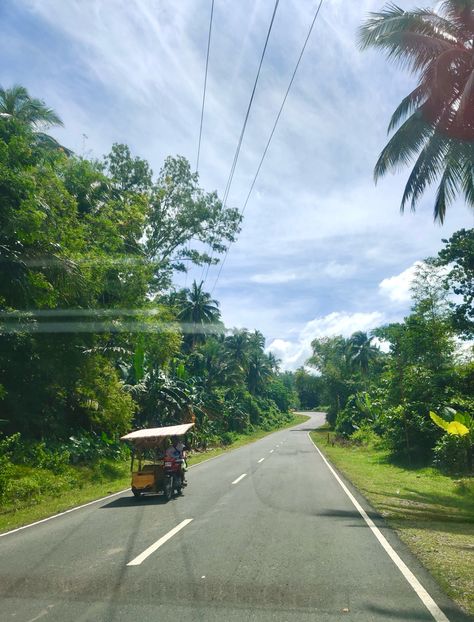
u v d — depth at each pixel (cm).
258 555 660
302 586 531
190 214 3147
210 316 5691
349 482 1502
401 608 467
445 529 829
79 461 1966
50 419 2078
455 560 631
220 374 5909
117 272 2055
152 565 621
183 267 3266
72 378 1969
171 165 3159
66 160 2114
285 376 14062
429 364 2280
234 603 483
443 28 1428
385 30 1412
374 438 3228
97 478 1823
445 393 2175
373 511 1002
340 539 750
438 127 1418
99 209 2223
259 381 8131
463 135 1372
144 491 1238
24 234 1254
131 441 1374
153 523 916
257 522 889
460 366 2252
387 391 2438
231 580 554
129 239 2384
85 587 539
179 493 1322
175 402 2981
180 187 3186
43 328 1739
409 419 2198
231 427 5597
